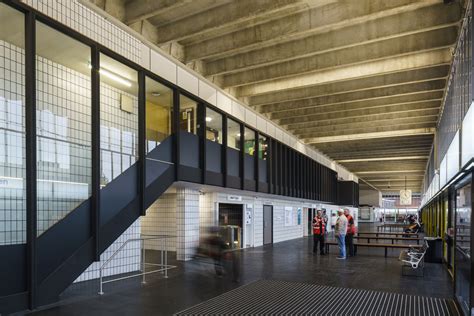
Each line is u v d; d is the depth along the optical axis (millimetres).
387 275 9445
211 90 12719
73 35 6609
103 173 7539
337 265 11039
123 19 8758
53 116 7262
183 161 9758
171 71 10609
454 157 8617
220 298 6902
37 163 6711
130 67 8141
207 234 9102
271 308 6348
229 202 14359
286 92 14789
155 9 8398
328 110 16578
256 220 16938
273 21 9586
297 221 22812
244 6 8617
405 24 9062
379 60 11664
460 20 8336
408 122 18516
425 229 30453
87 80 8055
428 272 9961
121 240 9016
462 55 8039
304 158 21203
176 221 11578
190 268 9836
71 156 7215
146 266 10109
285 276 9172
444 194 12359
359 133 21328
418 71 12547
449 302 6828
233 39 10289
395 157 28422
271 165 15703
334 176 29875
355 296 7223
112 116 8383
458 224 7168
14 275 5402
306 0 7871
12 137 6238
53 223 6680
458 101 8492
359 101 15906
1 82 6305
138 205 7957
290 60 11914
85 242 6559
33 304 5551
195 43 10961
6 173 6066
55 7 7027
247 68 11500
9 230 5879
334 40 10008
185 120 10141
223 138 11812
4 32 6164
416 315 6047
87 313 5766
